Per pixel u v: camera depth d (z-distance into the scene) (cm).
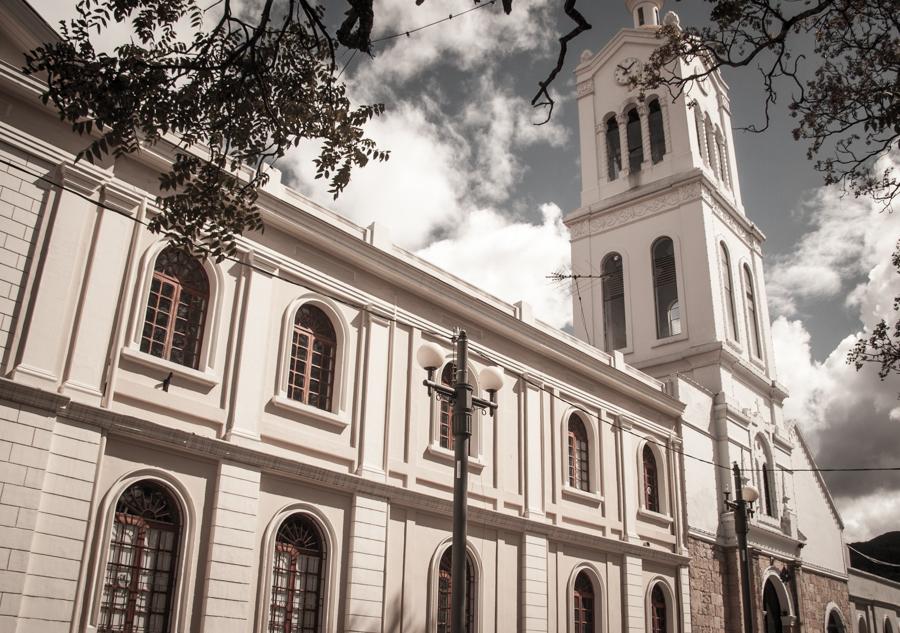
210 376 1465
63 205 1326
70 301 1302
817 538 3334
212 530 1390
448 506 1798
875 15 1028
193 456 1407
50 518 1194
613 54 3662
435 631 1719
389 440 1736
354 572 1581
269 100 910
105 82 844
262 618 1420
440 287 1931
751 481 2927
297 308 1653
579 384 2333
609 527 2275
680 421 2698
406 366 1838
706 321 3016
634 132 3559
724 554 2709
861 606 3653
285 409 1574
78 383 1277
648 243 3262
